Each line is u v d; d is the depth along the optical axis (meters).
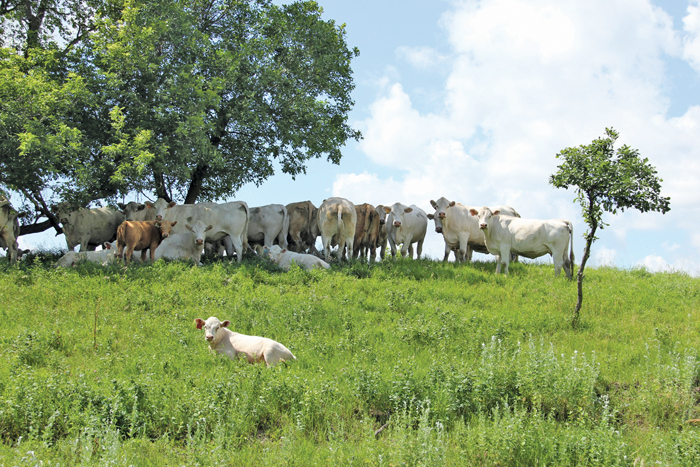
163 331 9.89
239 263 16.45
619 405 7.15
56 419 6.04
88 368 7.93
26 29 21.78
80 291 12.21
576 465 5.44
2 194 16.89
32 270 14.03
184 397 6.52
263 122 21.05
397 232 19.86
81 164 16.36
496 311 12.41
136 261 16.30
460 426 6.17
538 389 7.13
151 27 18.45
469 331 10.42
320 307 11.62
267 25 22.91
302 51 22.33
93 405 6.27
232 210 17.72
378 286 14.30
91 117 18.00
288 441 5.54
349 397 7.03
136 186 17.89
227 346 8.61
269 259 16.88
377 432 6.19
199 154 18.81
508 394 7.14
